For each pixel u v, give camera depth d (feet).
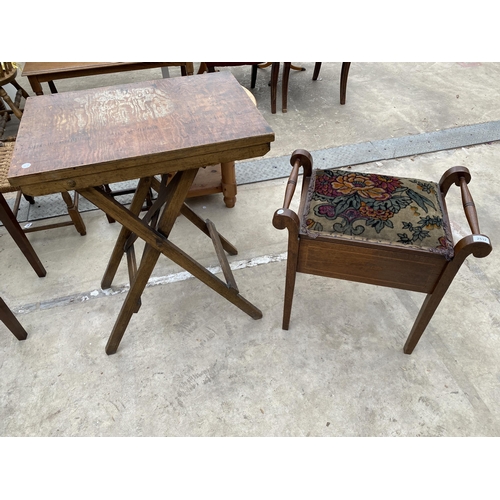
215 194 8.33
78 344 5.58
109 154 3.59
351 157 9.07
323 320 5.80
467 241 3.85
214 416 4.82
